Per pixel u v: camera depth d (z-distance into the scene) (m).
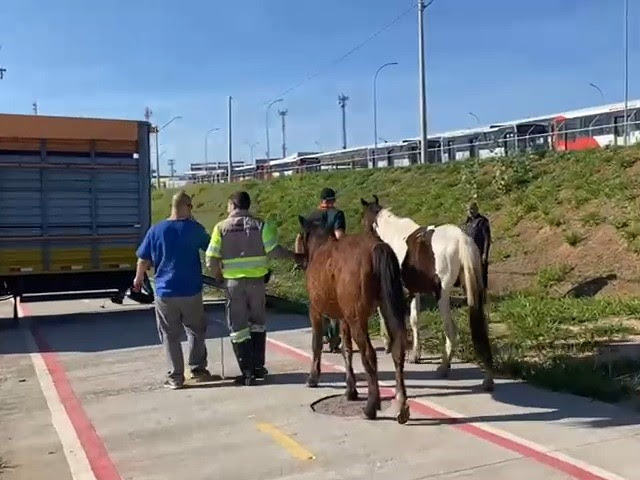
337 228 9.12
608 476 5.27
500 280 15.95
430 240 8.50
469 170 24.11
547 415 6.87
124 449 6.40
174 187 54.38
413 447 6.09
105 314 15.37
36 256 13.78
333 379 8.69
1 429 7.17
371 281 6.69
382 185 28.08
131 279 14.91
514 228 18.14
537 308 12.50
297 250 9.02
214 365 9.68
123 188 14.49
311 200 30.23
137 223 14.63
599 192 17.80
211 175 66.19
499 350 9.45
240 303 8.47
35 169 13.76
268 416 7.20
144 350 11.02
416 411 7.15
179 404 7.79
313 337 8.23
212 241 8.44
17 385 9.02
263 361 8.74
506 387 7.98
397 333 6.58
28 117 13.68
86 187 14.17
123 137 14.41
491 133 39.91
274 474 5.62
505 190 20.81
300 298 16.05
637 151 19.52
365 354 6.86
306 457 5.96
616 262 14.81
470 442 6.16
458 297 14.53
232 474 5.67
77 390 8.62
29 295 14.48
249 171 61.91
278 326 12.91
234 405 7.66
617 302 12.80
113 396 8.26
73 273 14.22
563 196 18.45
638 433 6.26
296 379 8.74
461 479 5.33
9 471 5.97
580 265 15.27
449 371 8.69
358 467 5.68
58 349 11.33
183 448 6.35
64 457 6.28
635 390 7.60
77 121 14.05
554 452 5.83
